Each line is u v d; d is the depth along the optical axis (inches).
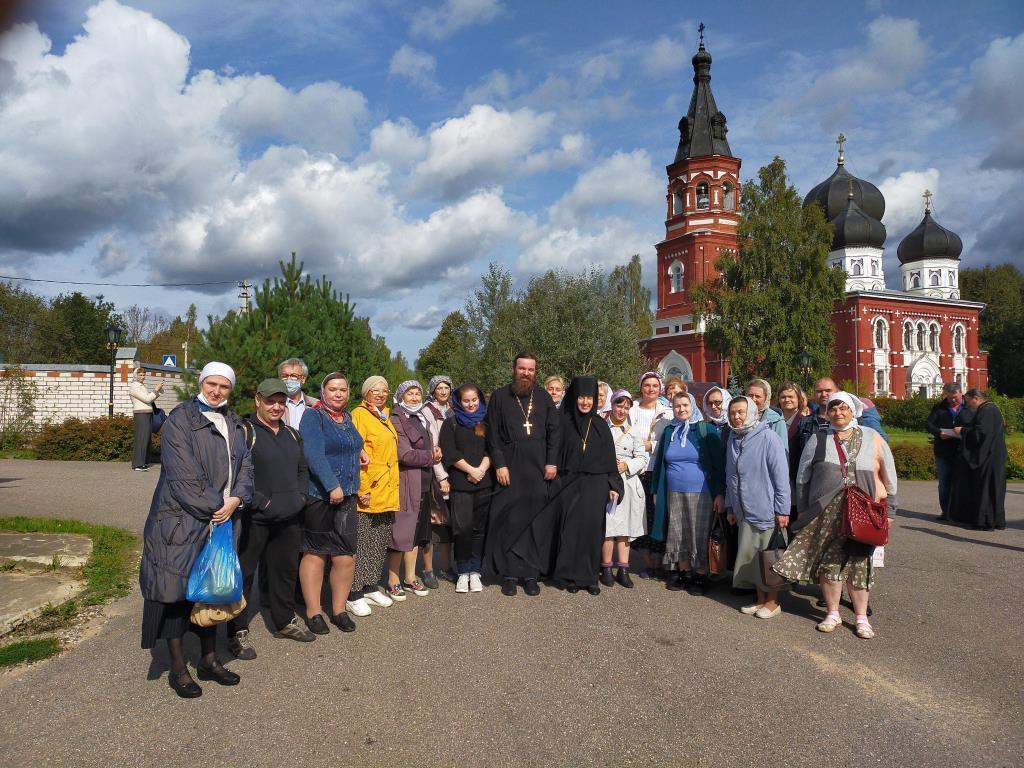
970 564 296.8
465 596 242.8
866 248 2239.2
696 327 1689.2
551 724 144.0
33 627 200.2
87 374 833.5
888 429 1696.6
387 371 555.2
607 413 293.6
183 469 155.6
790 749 134.6
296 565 194.7
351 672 171.3
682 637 199.8
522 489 247.4
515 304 1184.2
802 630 208.4
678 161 1876.2
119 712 148.6
